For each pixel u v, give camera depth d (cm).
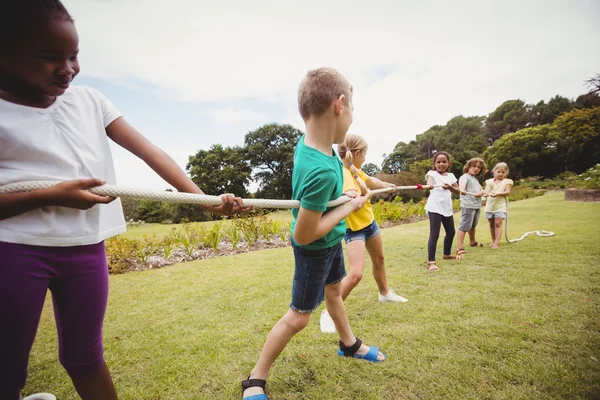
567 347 179
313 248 143
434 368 165
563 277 301
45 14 76
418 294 277
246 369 175
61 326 107
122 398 154
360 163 254
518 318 218
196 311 267
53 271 96
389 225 902
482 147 4756
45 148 91
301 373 166
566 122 3048
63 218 96
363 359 176
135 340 217
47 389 166
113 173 116
